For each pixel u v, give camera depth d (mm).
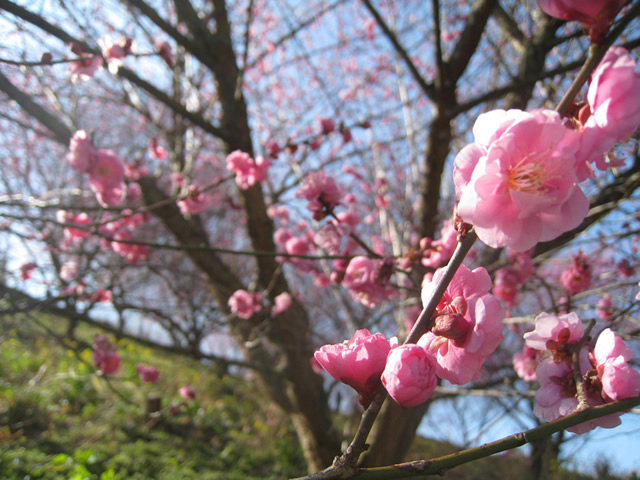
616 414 1028
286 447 7867
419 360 828
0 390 6344
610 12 812
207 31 4492
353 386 914
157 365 9352
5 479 4727
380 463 3785
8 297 3594
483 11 3549
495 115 846
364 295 2443
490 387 4266
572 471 5688
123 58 2639
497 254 3564
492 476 6492
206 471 6422
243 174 3215
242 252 2100
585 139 798
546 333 1147
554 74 3090
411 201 5336
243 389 9898
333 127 3283
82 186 5891
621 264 3312
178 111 3584
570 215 808
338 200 2277
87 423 6555
